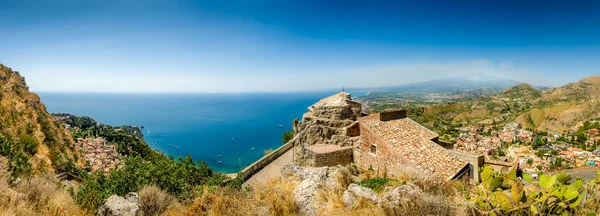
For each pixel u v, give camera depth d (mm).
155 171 12164
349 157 23953
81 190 10930
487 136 137250
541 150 100625
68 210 8602
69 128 89000
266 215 9609
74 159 48562
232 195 11023
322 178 15758
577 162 74688
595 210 6430
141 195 10125
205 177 14188
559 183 6703
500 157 77500
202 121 190750
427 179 13031
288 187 13383
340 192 11133
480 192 7512
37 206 8477
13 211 7391
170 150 104562
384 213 8391
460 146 93312
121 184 11500
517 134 131875
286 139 54406
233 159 84125
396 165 19297
